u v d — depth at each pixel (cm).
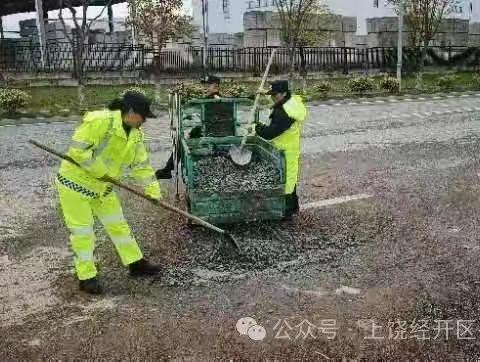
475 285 462
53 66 2208
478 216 634
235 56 2344
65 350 371
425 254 527
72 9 1619
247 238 567
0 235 583
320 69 2342
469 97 1923
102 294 450
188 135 706
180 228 595
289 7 2114
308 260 515
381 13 2784
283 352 369
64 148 1042
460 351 370
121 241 468
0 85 1884
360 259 517
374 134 1162
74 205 431
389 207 668
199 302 436
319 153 970
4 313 419
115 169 442
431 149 996
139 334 389
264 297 444
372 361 360
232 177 594
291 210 609
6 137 1170
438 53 2630
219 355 365
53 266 505
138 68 2203
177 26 2077
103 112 422
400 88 2050
